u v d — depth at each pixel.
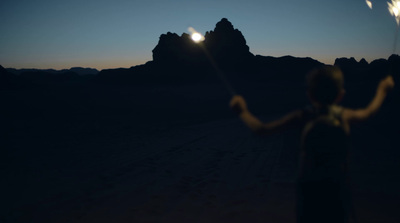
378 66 71.88
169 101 28.27
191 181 5.05
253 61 104.00
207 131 11.77
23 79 50.94
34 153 7.29
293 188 4.52
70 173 5.53
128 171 5.70
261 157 6.92
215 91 43.69
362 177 4.91
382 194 4.07
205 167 6.04
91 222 3.35
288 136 9.77
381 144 7.69
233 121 15.27
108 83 86.69
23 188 4.62
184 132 11.48
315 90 1.81
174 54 100.75
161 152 7.58
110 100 26.98
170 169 5.88
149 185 4.82
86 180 5.09
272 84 68.12
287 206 3.77
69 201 4.06
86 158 6.81
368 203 3.76
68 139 9.41
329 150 1.77
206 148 8.15
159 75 90.38
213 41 104.94
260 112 20.05
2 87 41.88
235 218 3.43
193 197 4.23
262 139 9.53
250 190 4.50
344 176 1.82
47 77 114.31
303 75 92.06
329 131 1.77
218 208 3.78
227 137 10.17
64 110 18.27
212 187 4.70
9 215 3.56
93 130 11.56
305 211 1.84
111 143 8.84
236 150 7.85
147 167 6.03
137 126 13.06
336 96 1.81
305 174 1.84
